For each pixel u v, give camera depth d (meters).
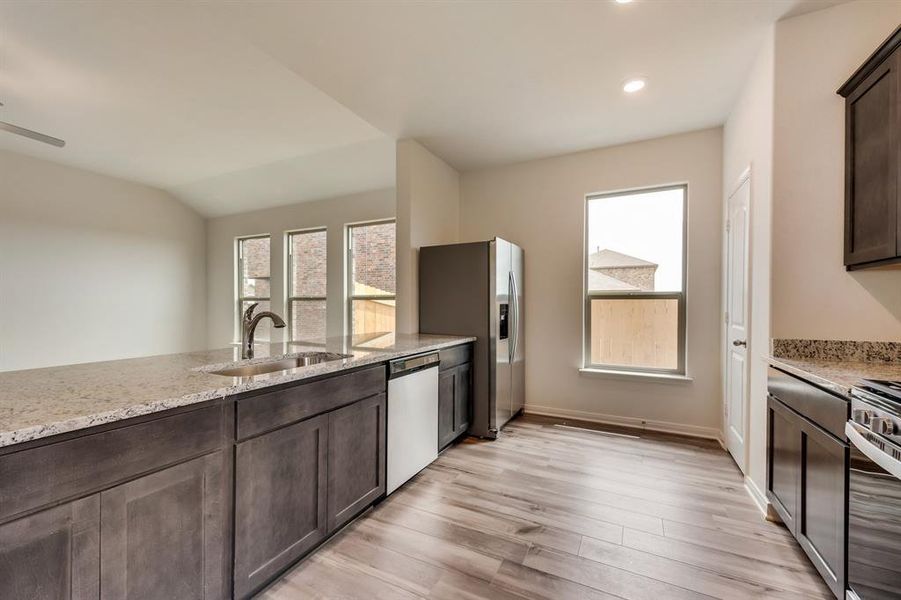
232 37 2.34
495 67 2.38
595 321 3.76
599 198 3.76
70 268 4.83
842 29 1.88
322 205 5.44
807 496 1.62
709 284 3.24
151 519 1.14
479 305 3.26
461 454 2.90
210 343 6.40
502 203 4.08
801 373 1.66
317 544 1.73
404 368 2.38
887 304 1.82
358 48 2.20
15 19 2.16
